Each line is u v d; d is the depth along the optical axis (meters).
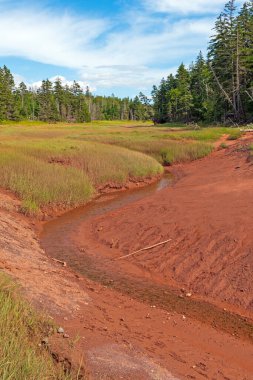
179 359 5.88
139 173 22.98
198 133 40.78
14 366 3.98
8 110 95.56
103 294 8.63
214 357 6.29
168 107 83.06
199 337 7.07
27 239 11.94
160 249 10.84
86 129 59.25
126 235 12.16
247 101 52.19
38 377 4.01
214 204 12.98
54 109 104.50
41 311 6.17
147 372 5.05
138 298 8.66
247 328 7.47
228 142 35.38
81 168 20.97
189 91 74.69
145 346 6.03
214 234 10.59
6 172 16.77
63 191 16.58
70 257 11.06
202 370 5.66
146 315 7.79
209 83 60.72
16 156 19.64
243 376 5.76
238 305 8.20
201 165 27.62
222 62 54.53
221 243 10.13
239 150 27.47
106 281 9.52
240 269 9.04
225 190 15.07
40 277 8.20
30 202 14.93
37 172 17.64
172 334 7.00
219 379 5.49
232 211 11.82
